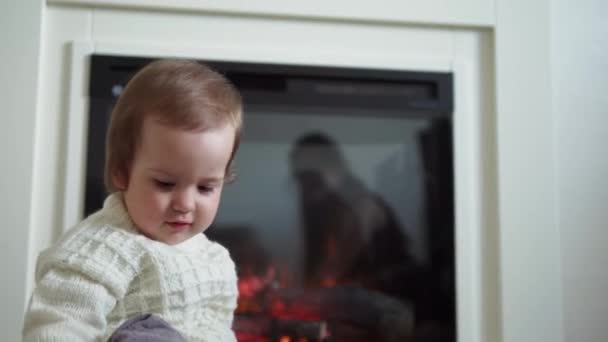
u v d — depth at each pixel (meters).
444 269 1.33
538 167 1.30
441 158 1.33
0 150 1.16
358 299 1.35
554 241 1.29
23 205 1.16
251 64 1.27
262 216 1.36
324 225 1.38
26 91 1.17
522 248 1.28
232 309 0.75
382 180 1.36
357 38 1.30
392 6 1.29
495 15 1.31
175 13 1.25
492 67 1.33
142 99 0.63
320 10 1.27
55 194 1.20
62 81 1.21
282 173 1.35
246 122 1.31
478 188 1.32
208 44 1.26
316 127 1.33
